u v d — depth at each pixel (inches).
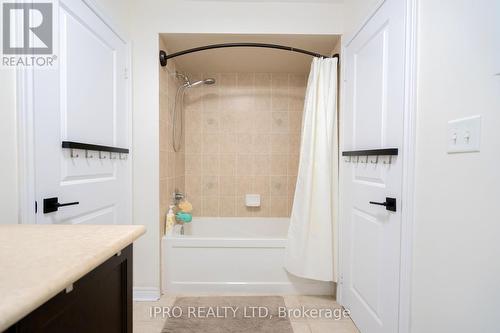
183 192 99.5
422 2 37.5
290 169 103.4
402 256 41.1
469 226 29.7
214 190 103.0
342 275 66.9
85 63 49.4
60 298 19.3
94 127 52.5
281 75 102.3
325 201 68.4
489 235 27.3
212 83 96.0
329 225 68.4
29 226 29.7
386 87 47.1
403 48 41.3
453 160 31.9
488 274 27.4
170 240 72.1
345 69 67.1
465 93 30.0
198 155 102.6
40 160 38.4
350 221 62.2
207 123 102.3
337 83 72.1
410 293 39.8
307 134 70.4
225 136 102.8
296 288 73.0
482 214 28.0
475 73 28.6
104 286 25.8
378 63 49.9
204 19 69.7
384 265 47.1
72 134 45.8
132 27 68.8
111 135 59.1
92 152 51.6
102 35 55.1
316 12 69.9
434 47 35.2
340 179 68.6
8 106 34.6
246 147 103.0
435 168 35.0
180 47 78.2
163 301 68.7
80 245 23.4
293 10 69.9
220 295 71.8
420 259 37.8
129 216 66.9
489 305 27.4
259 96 102.6
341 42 69.6
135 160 69.1
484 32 27.5
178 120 91.7
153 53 69.0
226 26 69.8
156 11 69.2
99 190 54.0
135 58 68.9
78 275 18.8
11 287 15.7
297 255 70.0
